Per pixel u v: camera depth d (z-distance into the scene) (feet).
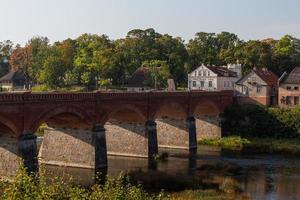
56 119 211.61
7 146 174.91
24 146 174.40
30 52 566.77
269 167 220.23
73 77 453.58
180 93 273.54
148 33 526.16
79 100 200.64
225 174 201.98
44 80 454.81
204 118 319.88
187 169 212.02
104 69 433.07
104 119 216.74
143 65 452.35
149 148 242.99
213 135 316.19
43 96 182.50
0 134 176.55
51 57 458.50
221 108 320.91
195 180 185.98
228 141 295.89
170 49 510.17
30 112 177.99
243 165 224.94
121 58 461.37
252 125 315.99
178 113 280.92
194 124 284.00
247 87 354.13
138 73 431.84
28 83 518.78
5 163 175.01
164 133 286.25
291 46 474.08
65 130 215.10
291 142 290.97
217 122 315.58
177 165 223.10
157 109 254.06
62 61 457.27
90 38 480.23
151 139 245.04
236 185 178.91
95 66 430.20
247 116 319.47
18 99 171.94
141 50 503.20
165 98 260.42
